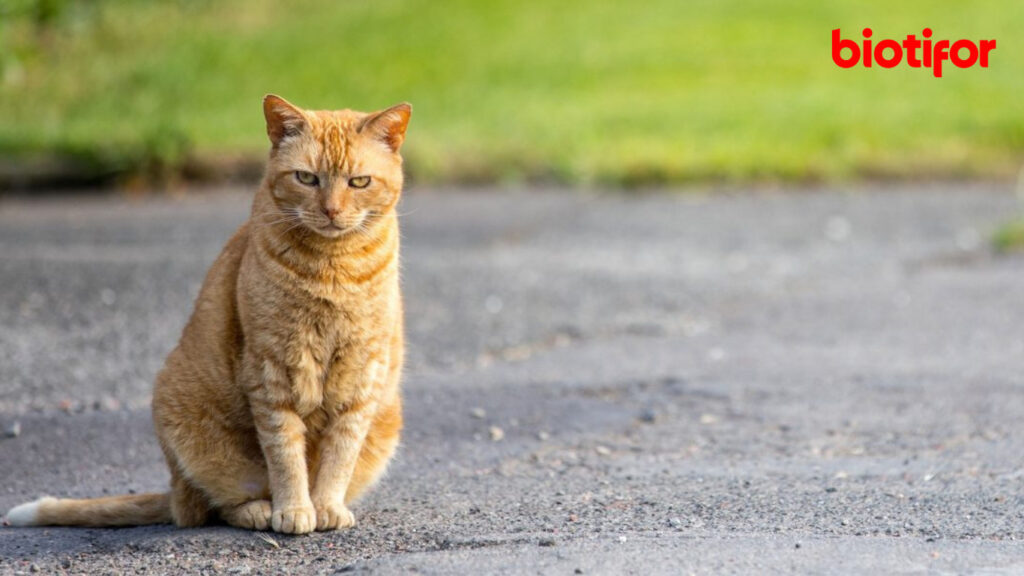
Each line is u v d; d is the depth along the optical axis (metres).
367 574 6.21
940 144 23.42
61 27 26.06
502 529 7.17
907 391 10.50
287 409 7.01
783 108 25.55
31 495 8.13
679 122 24.69
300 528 7.01
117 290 13.48
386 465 7.63
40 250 15.64
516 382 10.69
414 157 21.91
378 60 28.33
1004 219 18.97
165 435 7.15
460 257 15.95
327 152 7.02
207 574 6.48
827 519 7.32
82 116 24.30
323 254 6.95
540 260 15.89
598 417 9.81
